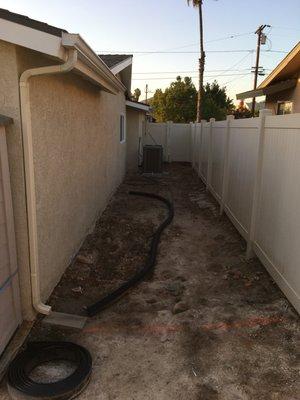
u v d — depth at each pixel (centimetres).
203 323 406
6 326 346
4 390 307
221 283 507
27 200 363
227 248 637
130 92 1321
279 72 1239
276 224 480
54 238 464
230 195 784
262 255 533
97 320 414
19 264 379
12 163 353
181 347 366
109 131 935
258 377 323
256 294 468
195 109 3947
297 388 309
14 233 361
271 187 505
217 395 304
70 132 528
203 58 2491
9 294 353
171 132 1953
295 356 348
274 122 497
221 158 898
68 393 296
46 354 347
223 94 4719
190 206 968
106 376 326
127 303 454
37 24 309
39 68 333
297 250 409
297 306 407
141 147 1742
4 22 309
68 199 529
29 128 350
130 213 882
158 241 673
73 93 539
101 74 546
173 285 500
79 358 338
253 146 592
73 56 332
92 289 492
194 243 671
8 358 338
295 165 423
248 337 379
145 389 311
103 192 865
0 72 334
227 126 805
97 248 630
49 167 434
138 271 553
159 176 1476
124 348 365
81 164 608
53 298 455
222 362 343
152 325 404
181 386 314
